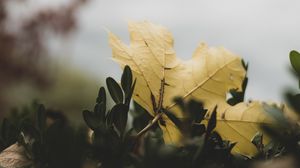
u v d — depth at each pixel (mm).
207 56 471
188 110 339
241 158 340
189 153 310
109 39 462
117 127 356
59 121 316
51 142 311
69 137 308
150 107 450
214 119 336
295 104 311
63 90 7246
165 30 478
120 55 458
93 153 319
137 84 455
